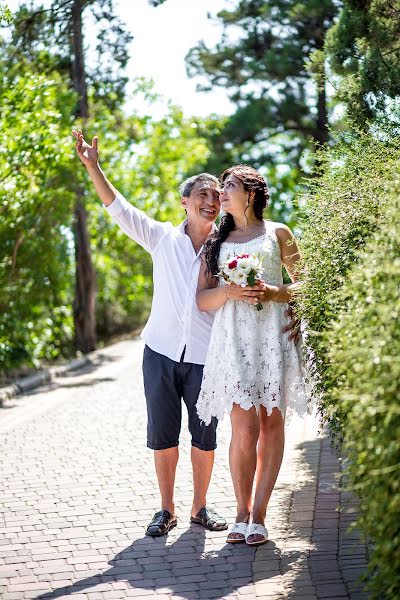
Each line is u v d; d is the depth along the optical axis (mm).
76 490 6566
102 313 19672
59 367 13625
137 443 8094
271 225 5656
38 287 13156
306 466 6988
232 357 5371
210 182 5746
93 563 5105
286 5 19969
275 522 5711
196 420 5688
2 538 5543
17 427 9047
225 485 6598
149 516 5926
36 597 4637
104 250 20500
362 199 5230
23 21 14391
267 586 4680
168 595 4633
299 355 5512
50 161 12078
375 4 7406
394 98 7168
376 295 3984
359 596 4465
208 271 5625
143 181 22031
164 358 5652
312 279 5129
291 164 24219
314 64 7848
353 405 3818
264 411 5586
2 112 11812
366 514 3762
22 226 12461
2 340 12891
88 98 16703
